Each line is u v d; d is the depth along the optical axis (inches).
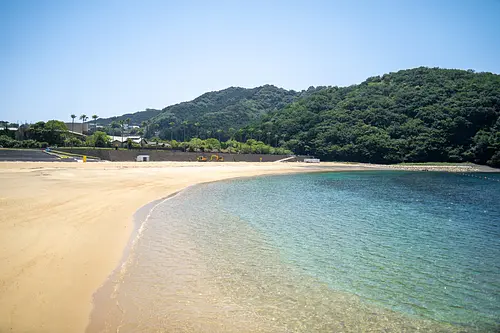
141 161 2482.8
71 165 1748.3
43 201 739.4
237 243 593.9
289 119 5206.7
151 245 554.6
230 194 1208.2
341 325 335.6
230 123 6958.7
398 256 557.6
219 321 327.9
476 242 663.8
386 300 396.5
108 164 1942.7
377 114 4527.6
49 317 297.9
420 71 5433.1
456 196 1400.1
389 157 3956.7
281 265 494.3
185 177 1695.4
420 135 4018.2
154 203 949.8
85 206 761.0
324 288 421.4
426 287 438.0
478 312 376.2
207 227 700.0
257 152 4057.6
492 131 3713.1
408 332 330.3
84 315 311.6
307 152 4466.0
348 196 1261.1
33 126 3088.1
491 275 485.7
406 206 1077.1
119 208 808.3
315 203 1064.8
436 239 676.7
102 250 495.5
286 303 376.2
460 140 3882.9
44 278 371.2
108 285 384.2
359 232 709.3
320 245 602.5
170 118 7770.7
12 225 538.3
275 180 1862.7
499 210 1058.7
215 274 447.8
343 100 5374.0
